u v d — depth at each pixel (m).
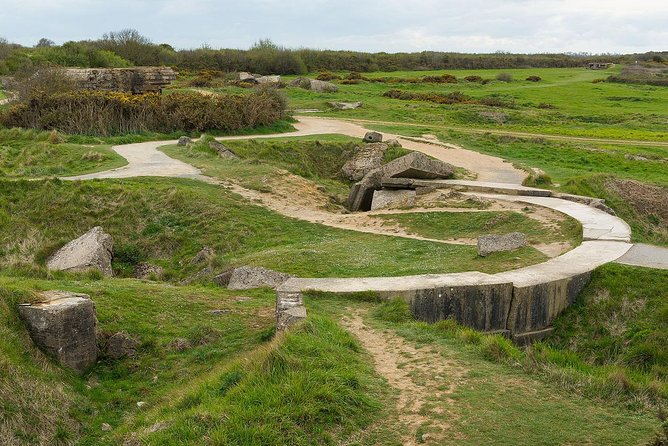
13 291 11.03
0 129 38.09
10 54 77.12
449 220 22.78
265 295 14.67
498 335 11.81
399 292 13.35
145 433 8.34
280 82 67.50
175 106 42.22
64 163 31.53
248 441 7.48
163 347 11.52
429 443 7.48
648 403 8.54
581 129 51.50
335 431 7.81
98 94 41.25
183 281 18.86
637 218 27.86
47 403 9.50
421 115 54.16
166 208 24.44
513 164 35.22
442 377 9.32
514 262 16.12
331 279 14.46
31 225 23.50
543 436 7.55
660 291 14.10
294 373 8.68
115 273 20.86
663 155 39.25
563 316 14.17
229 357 11.15
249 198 26.23
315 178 33.75
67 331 10.58
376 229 23.00
